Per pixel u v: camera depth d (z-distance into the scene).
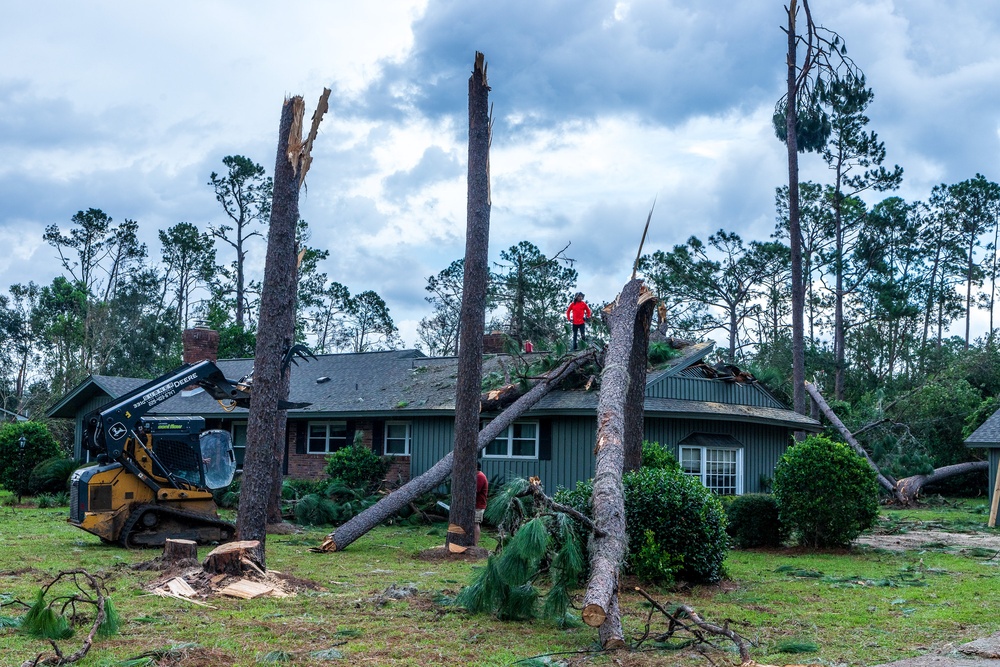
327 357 31.48
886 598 10.31
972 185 54.88
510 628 8.27
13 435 27.36
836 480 15.40
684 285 52.88
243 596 9.70
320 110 11.95
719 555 11.28
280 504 18.45
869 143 47.31
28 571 11.41
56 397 44.28
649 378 22.23
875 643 7.79
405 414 24.25
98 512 14.48
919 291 54.03
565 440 22.06
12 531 16.91
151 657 6.87
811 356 48.81
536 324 44.38
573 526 9.18
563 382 22.53
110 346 52.62
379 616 8.73
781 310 54.72
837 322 48.25
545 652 7.34
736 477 24.27
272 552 14.61
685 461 23.17
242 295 62.91
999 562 13.98
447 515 19.80
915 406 34.62
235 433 28.86
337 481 22.23
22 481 25.27
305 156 11.82
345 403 26.28
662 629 8.36
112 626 7.32
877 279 50.06
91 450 15.33
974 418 32.75
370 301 70.75
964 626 8.59
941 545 16.38
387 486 23.47
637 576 11.17
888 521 21.73
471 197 14.84
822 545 15.82
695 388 23.91
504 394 21.52
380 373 28.27
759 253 51.25
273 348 11.41
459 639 7.77
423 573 12.09
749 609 9.52
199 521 15.24
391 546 15.72
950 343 55.84
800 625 8.63
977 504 28.31
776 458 25.83
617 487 9.53
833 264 49.19
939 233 54.94
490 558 8.70
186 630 7.96
